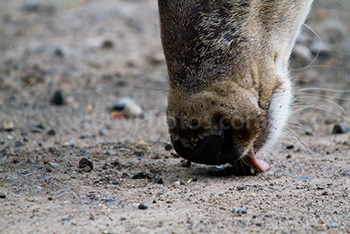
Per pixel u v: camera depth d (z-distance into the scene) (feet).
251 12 27.04
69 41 64.23
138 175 28.04
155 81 52.24
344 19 61.46
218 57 26.00
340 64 52.37
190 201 24.34
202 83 25.64
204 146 24.68
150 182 27.25
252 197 24.94
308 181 27.55
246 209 23.40
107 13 73.00
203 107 24.97
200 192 25.59
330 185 26.81
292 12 29.58
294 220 22.33
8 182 26.91
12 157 32.17
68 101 48.62
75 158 31.83
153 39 64.39
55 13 75.92
